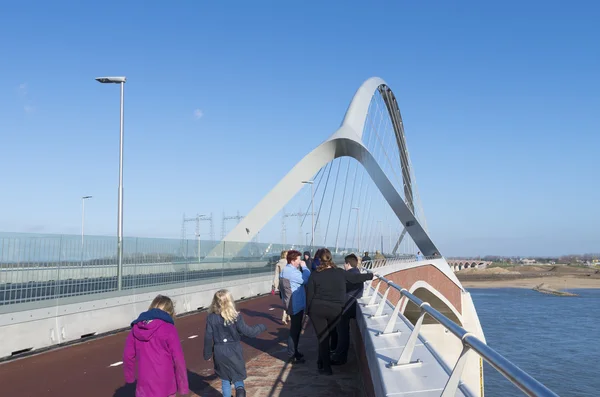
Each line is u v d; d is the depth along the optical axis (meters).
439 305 41.59
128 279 15.12
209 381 8.30
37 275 11.20
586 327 64.81
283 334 13.07
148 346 5.26
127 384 8.17
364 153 41.19
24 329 10.62
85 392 7.71
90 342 12.12
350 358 10.04
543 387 1.94
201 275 20.80
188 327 14.65
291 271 9.66
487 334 60.12
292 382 8.01
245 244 29.52
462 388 3.44
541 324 68.00
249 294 25.02
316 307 8.38
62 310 11.81
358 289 10.29
